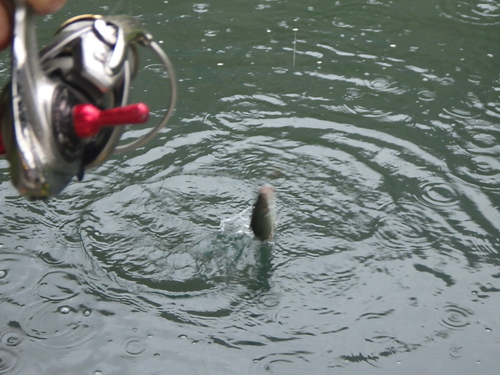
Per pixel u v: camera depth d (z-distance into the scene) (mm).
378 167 816
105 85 416
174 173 804
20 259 682
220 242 708
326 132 879
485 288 656
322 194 773
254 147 849
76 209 748
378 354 600
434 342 608
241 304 645
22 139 390
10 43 403
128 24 439
